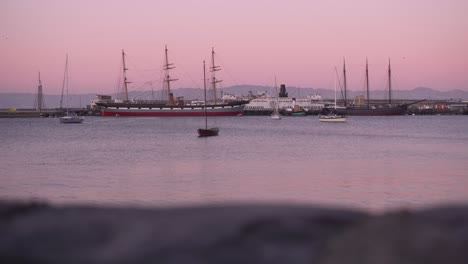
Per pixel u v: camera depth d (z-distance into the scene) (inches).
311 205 101.4
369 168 1697.8
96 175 1555.1
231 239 83.5
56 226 89.0
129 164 1909.4
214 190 1216.8
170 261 77.0
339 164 1851.6
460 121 7204.7
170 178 1462.8
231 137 3767.2
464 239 77.9
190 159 2105.1
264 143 3117.6
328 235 85.2
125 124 6451.8
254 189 1228.5
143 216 94.8
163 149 2687.0
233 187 1264.8
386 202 1018.1
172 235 84.9
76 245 82.1
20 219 93.0
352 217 93.8
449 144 2960.1
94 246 82.0
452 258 74.6
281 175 1509.6
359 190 1187.9
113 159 2135.8
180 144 3065.9
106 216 95.3
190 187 1270.9
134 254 79.1
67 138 3809.1
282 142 3208.7
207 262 76.7
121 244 82.2
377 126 5664.4
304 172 1588.3
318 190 1197.1
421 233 81.0
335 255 78.7
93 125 6289.4
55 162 2021.4
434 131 4559.5
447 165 1775.3
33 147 2938.0
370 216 92.6
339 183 1315.2
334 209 98.3
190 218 92.3
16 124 7180.1
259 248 81.0
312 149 2632.9
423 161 1947.6
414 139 3462.1
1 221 92.2
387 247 77.8
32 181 1411.2
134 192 1189.1
